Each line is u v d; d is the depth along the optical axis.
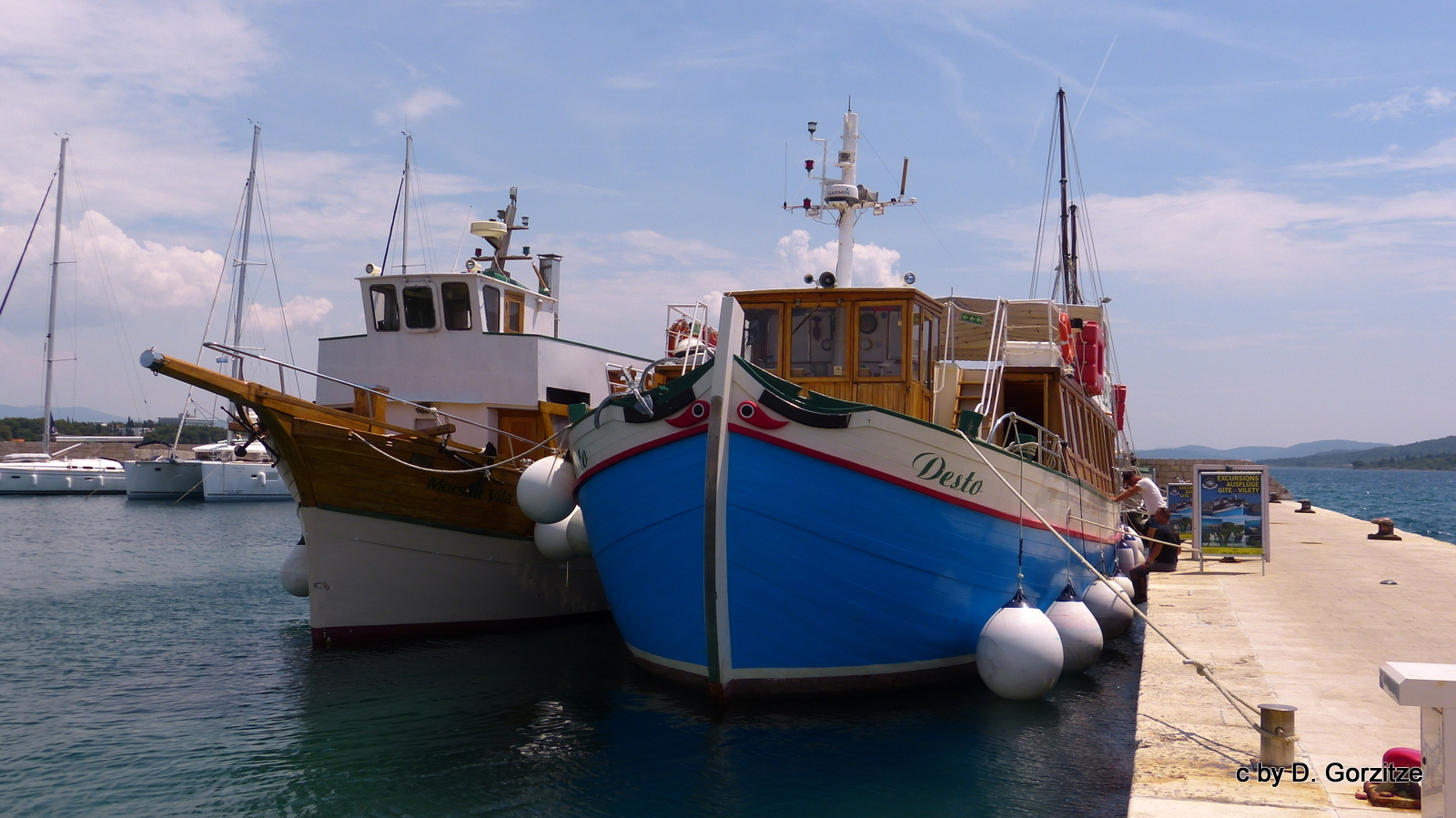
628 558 11.49
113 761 9.97
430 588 15.46
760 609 10.72
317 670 13.60
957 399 13.49
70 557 29.42
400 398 16.97
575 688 12.49
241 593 21.77
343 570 14.58
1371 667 10.47
